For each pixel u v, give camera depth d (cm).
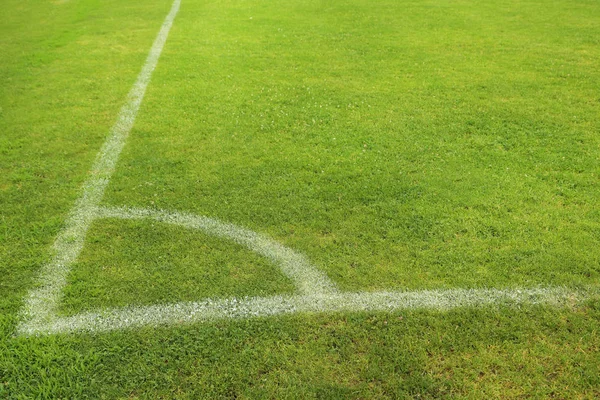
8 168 482
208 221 402
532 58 815
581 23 1026
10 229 392
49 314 312
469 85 699
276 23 1060
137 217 408
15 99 653
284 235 385
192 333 297
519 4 1202
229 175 470
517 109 617
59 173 474
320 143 534
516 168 480
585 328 299
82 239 381
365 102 641
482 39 925
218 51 866
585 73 745
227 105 632
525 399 256
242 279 341
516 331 296
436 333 295
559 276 340
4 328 301
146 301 322
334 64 795
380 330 299
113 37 966
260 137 547
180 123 581
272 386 263
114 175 471
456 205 421
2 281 339
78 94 670
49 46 906
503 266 351
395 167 483
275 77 736
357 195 436
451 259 358
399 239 379
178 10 1215
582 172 472
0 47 902
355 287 334
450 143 532
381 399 257
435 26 1016
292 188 448
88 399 258
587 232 385
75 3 1327
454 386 263
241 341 292
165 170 480
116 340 293
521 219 401
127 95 666
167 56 840
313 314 311
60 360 279
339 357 280
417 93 671
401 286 334
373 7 1194
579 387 262
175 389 262
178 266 352
